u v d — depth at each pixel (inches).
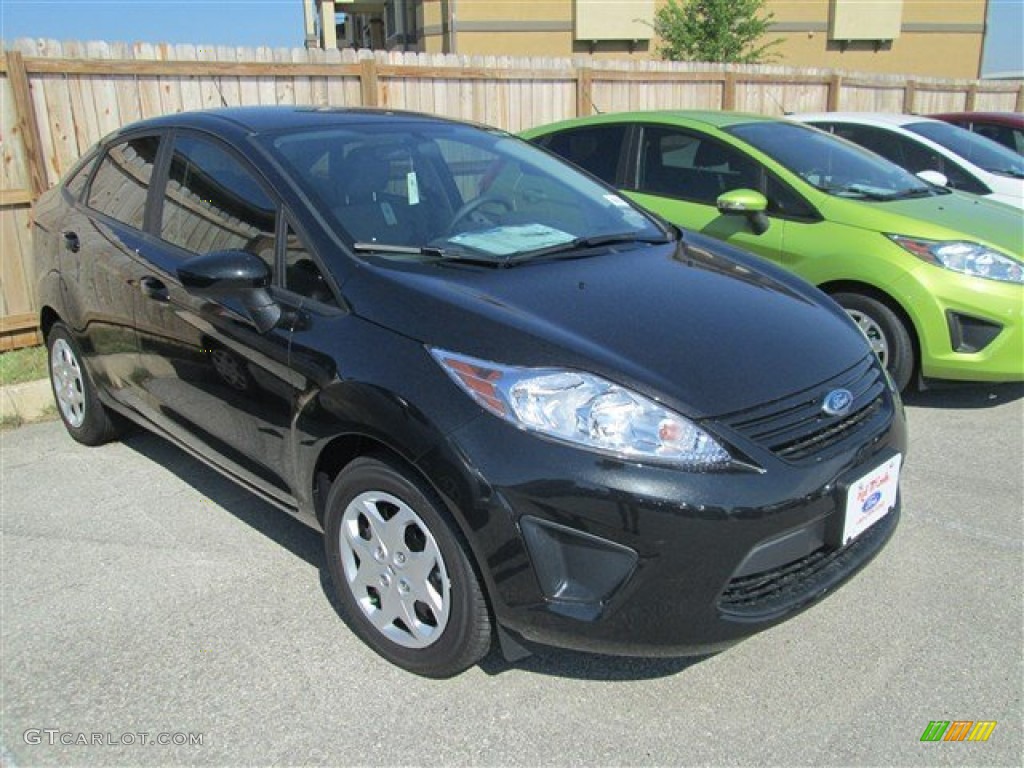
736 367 99.4
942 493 153.6
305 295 112.0
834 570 101.1
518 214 137.7
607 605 89.7
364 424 99.1
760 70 429.1
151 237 140.6
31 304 226.2
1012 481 158.2
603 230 138.5
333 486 108.3
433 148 141.2
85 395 166.7
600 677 105.4
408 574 102.0
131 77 239.1
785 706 100.4
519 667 107.2
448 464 91.9
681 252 135.3
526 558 90.0
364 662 107.9
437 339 98.0
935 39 949.8
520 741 95.0
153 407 144.6
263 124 134.2
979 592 122.6
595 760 92.3
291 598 121.6
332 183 123.1
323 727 97.0
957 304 180.7
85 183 165.5
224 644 111.5
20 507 148.8
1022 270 182.5
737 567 90.4
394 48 909.8
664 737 95.6
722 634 91.9
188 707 100.1
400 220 123.0
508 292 107.7
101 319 150.6
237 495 153.2
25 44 221.1
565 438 89.7
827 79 463.8
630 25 812.6
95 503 150.3
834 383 104.7
